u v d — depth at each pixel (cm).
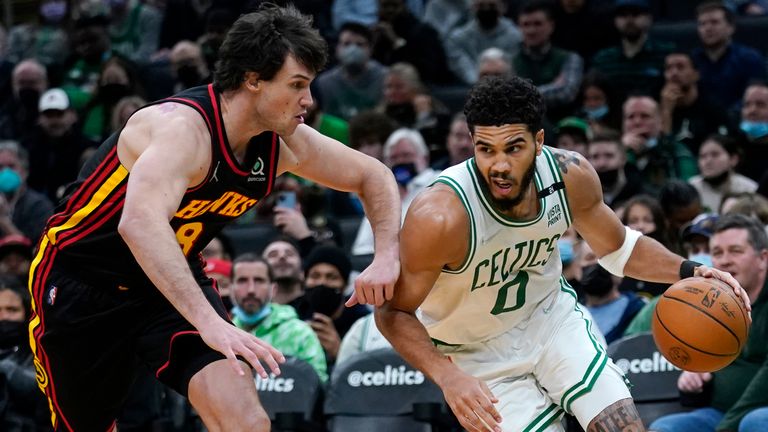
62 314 454
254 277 711
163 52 1270
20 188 1011
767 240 631
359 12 1238
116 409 487
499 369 468
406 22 1140
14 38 1341
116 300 452
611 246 483
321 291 749
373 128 960
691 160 928
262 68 417
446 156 973
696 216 788
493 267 445
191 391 430
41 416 718
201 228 446
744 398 595
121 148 429
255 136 439
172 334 444
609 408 454
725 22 1038
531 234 443
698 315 455
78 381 469
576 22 1106
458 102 1093
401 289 440
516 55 1073
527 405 467
